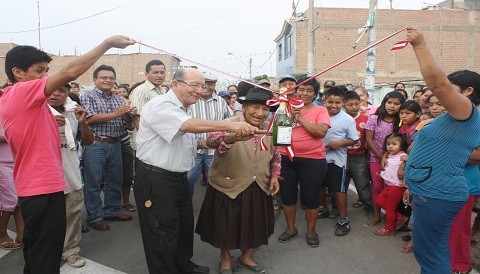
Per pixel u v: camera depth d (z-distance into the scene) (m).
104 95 4.48
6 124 2.48
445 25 22.41
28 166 2.51
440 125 2.46
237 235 3.25
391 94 4.46
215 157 3.30
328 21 22.69
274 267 3.56
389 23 22.33
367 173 4.87
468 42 22.52
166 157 2.85
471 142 2.41
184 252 3.29
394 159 4.19
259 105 3.05
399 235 4.29
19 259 3.59
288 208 4.10
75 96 4.22
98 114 4.23
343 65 22.75
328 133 4.34
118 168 4.57
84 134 3.79
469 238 3.18
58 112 3.38
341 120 4.35
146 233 2.93
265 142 3.27
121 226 4.50
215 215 3.24
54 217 2.59
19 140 2.48
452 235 3.11
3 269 3.40
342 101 4.40
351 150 4.86
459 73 2.70
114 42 2.42
